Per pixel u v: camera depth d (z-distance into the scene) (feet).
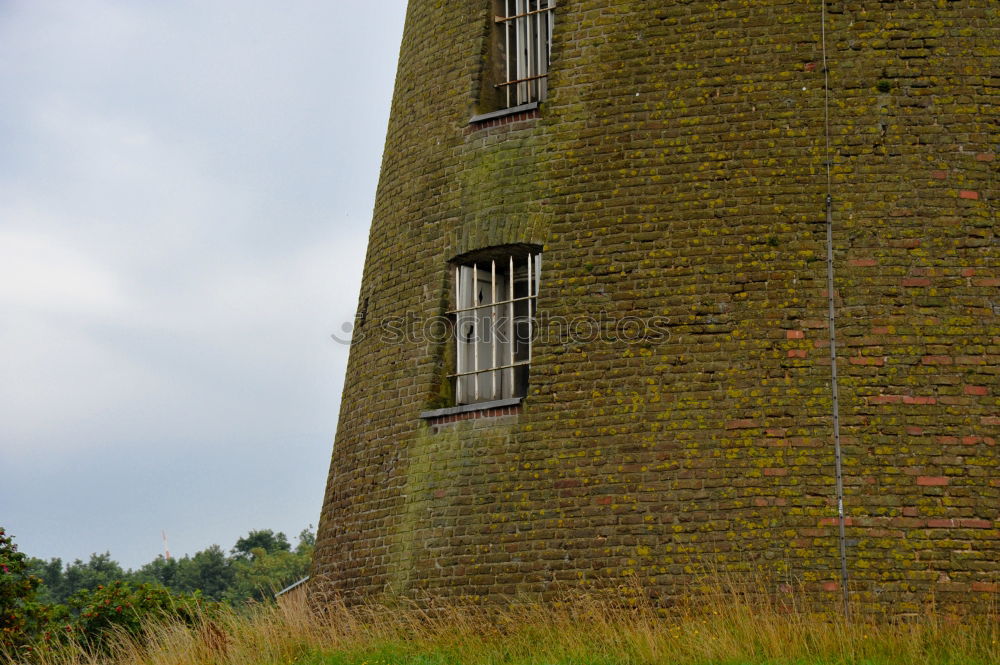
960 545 54.90
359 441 66.85
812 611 54.54
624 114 62.18
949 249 58.34
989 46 60.29
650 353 59.11
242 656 57.26
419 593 61.00
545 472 59.57
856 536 55.26
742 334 58.23
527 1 67.41
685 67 61.77
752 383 57.62
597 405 59.31
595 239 61.21
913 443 56.18
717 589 55.47
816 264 58.49
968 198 58.80
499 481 60.39
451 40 68.44
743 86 60.90
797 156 59.72
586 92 63.10
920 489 55.57
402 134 69.87
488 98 66.95
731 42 61.52
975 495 55.47
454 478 61.67
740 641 51.34
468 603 59.41
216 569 200.34
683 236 59.98
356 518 65.41
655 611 55.83
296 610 63.10
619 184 61.46
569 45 63.87
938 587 54.39
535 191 63.00
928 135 59.41
